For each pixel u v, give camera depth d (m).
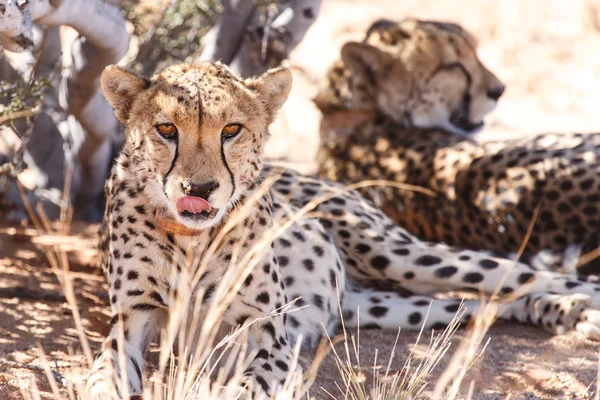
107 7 8.95
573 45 20.86
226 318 7.12
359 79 12.38
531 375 7.54
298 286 8.51
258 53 11.68
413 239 9.77
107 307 9.05
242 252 7.05
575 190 10.12
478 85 12.57
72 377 7.06
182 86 6.77
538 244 10.37
